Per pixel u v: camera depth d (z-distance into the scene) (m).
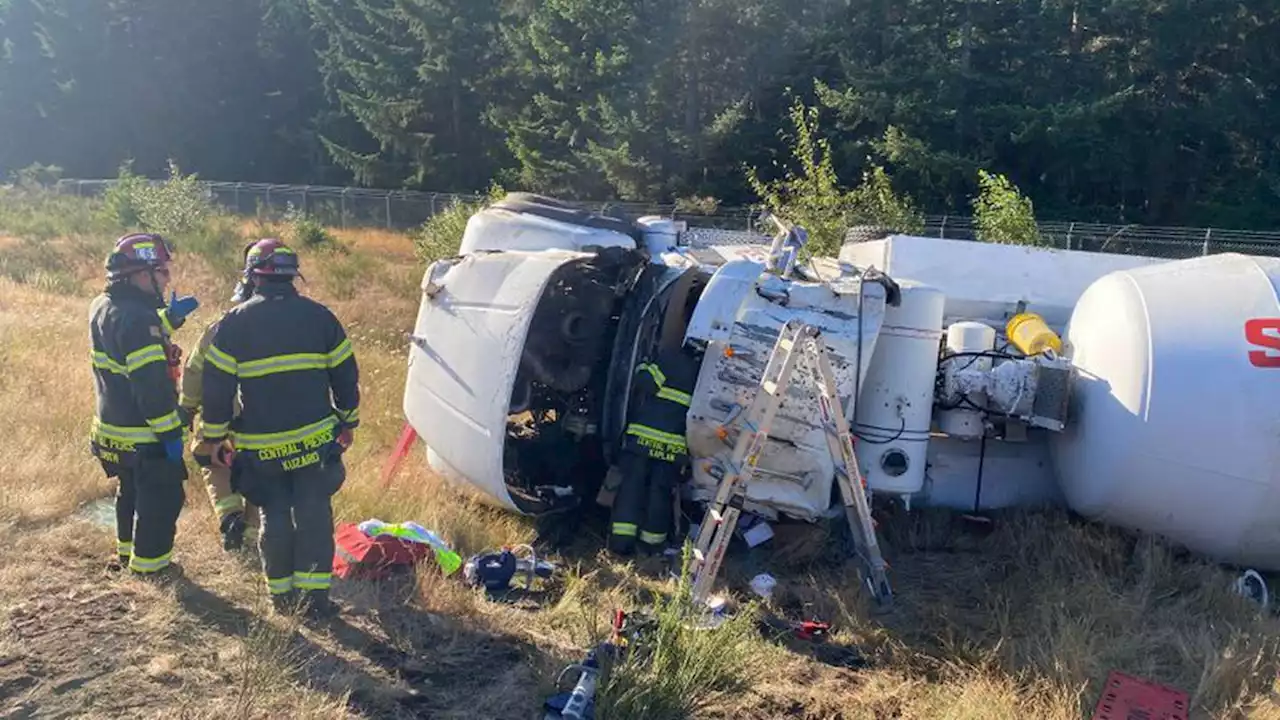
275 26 51.72
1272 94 31.77
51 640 4.73
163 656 4.60
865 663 5.19
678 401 6.29
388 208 35.34
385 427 8.65
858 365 6.12
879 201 15.83
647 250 8.14
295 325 4.97
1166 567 6.02
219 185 37.97
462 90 42.62
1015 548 6.52
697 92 34.44
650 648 4.76
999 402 6.55
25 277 18.61
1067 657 4.90
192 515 6.31
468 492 6.98
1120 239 25.17
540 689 4.60
